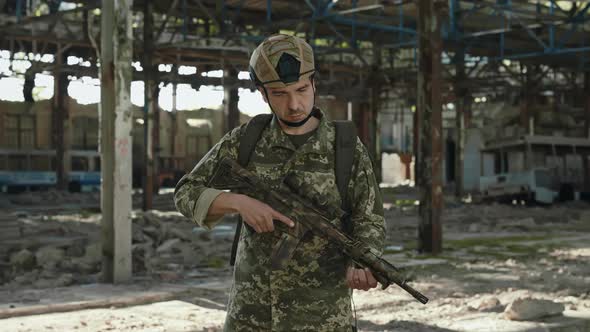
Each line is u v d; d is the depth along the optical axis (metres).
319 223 2.38
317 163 2.45
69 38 23.77
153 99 27.98
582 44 26.44
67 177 32.78
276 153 2.46
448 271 10.33
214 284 8.98
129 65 8.78
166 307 7.60
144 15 20.39
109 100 8.78
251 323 2.46
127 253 8.97
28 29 23.89
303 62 2.35
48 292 8.21
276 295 2.42
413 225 18.05
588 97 31.95
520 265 11.02
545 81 39.44
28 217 19.17
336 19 21.33
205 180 2.51
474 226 17.34
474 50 28.53
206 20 23.25
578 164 27.75
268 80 2.34
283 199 2.40
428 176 12.28
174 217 19.14
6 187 30.97
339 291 2.46
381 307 7.59
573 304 7.61
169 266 10.32
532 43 27.20
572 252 12.77
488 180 27.56
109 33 8.75
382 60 34.41
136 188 36.59
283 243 2.38
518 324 6.56
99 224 16.86
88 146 33.91
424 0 12.09
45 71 25.22
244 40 21.58
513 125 36.28
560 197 27.30
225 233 15.09
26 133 32.72
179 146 38.00
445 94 32.56
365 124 39.62
